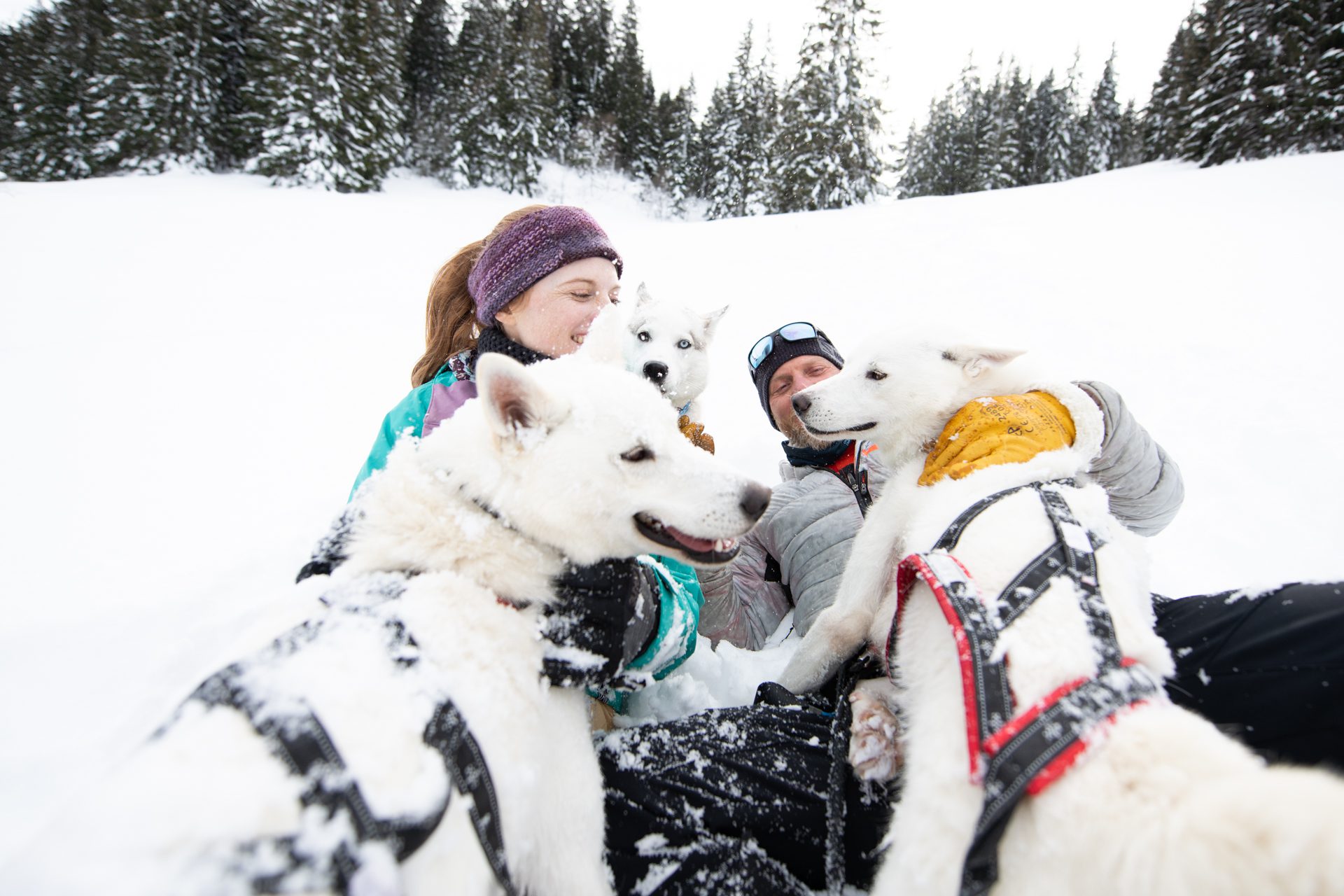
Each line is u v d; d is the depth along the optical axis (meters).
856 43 25.27
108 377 6.03
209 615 2.70
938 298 8.70
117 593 2.80
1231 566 3.15
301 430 4.99
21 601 2.73
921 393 2.36
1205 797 0.95
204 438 4.75
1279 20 21.08
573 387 1.66
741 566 2.98
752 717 1.83
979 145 37.41
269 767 0.95
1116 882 0.96
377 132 26.75
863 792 1.59
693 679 2.41
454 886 1.05
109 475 4.07
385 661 1.15
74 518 3.52
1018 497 1.63
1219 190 13.76
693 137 41.88
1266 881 0.85
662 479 1.61
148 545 3.26
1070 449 1.98
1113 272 8.91
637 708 2.28
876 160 26.64
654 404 1.70
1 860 1.64
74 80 32.59
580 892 1.35
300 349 7.32
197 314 8.60
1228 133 21.53
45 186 19.34
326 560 1.63
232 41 28.78
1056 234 11.41
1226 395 5.09
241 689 1.04
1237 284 7.91
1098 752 1.07
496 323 2.43
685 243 14.07
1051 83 40.69
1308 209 11.23
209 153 27.91
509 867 1.19
